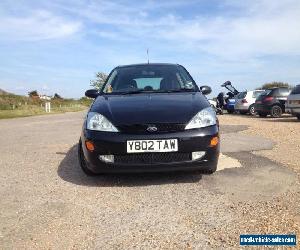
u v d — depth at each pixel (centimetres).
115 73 610
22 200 405
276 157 589
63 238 302
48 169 557
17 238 304
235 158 586
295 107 1445
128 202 388
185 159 443
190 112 454
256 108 1883
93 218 345
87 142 449
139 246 283
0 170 564
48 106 3675
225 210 353
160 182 459
